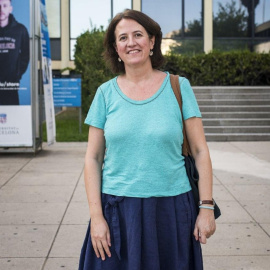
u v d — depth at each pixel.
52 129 9.85
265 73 17.05
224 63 16.89
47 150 10.22
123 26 2.43
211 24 21.09
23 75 9.18
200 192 2.44
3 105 9.23
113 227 2.38
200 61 16.94
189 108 2.43
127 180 2.37
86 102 15.18
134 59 2.39
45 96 9.48
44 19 9.49
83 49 14.28
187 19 21.17
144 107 2.37
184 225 2.39
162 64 2.59
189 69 16.89
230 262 4.12
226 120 12.67
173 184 2.39
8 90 9.20
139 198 2.35
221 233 4.84
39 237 4.73
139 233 2.33
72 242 4.59
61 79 12.43
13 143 9.32
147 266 2.36
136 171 2.36
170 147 2.36
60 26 21.61
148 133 2.33
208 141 11.99
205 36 21.14
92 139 2.51
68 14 21.53
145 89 2.41
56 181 7.24
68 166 8.45
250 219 5.31
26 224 5.13
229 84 17.14
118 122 2.36
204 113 12.97
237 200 6.13
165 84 2.44
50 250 4.39
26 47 9.12
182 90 2.45
